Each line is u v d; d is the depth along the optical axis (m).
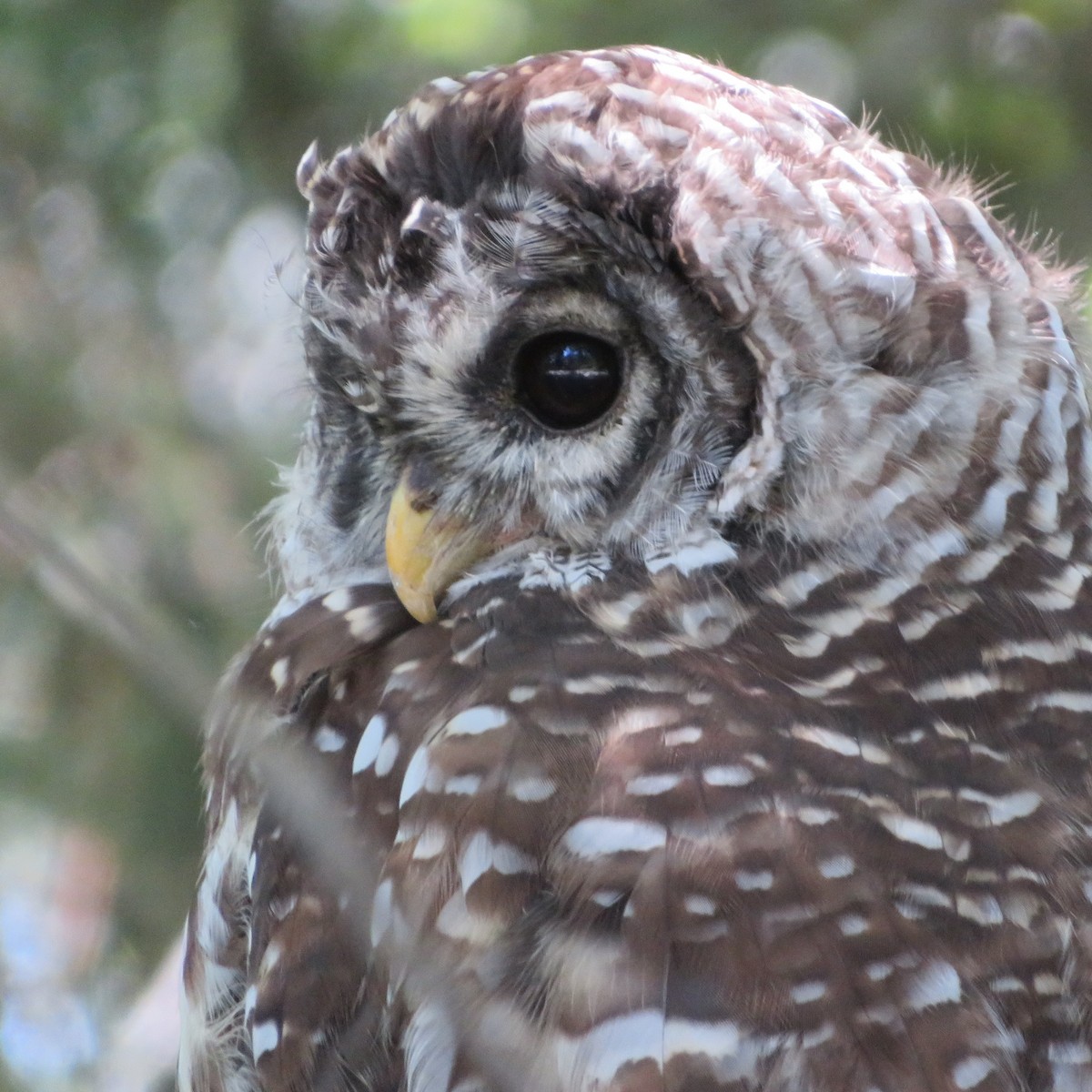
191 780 11.16
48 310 13.09
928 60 12.37
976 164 10.74
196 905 6.77
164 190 13.27
